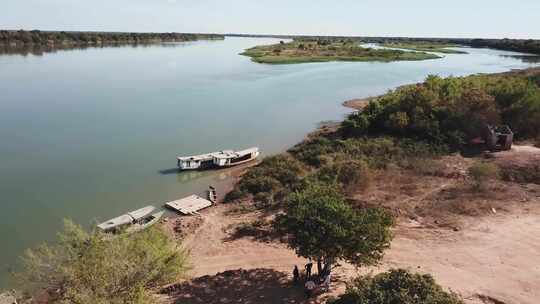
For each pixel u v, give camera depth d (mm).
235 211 36750
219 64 150125
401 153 47188
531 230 29859
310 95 92500
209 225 33625
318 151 49625
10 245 31516
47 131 59750
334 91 98125
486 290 23547
